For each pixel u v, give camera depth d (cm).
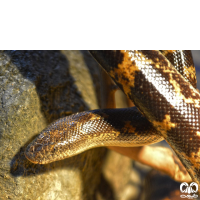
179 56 36
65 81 40
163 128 32
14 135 35
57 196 37
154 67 32
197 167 32
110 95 39
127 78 32
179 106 32
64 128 34
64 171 38
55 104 38
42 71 38
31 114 36
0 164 35
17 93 36
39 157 33
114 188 45
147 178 45
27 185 35
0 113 35
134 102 32
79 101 40
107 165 44
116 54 32
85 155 39
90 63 43
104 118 35
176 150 32
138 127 35
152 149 42
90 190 41
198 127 32
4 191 35
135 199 48
